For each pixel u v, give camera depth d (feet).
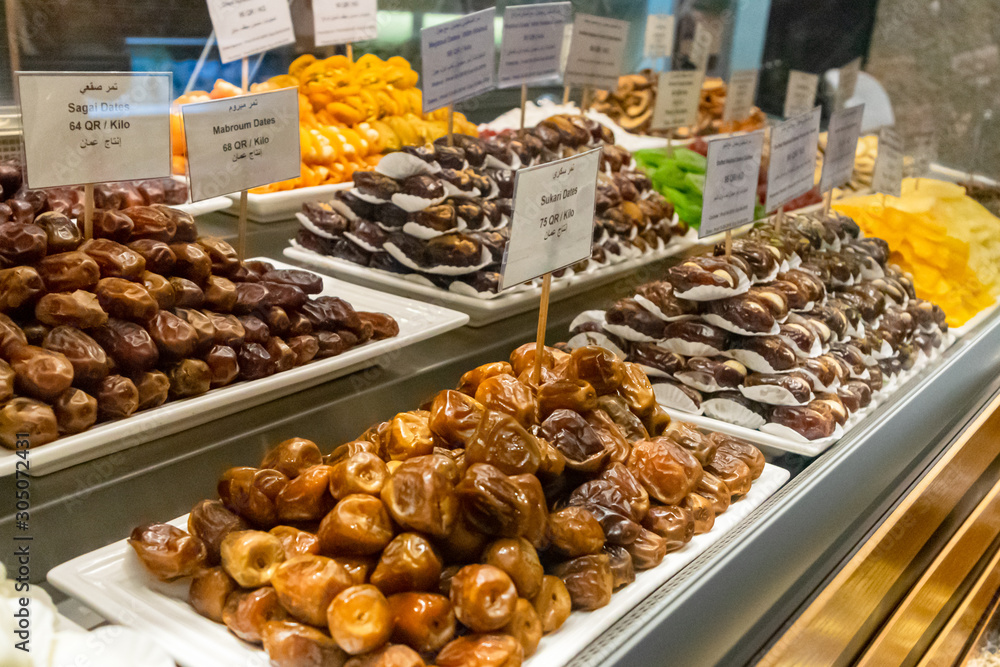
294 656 2.57
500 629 2.70
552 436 3.35
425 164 5.63
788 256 5.58
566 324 5.50
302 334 4.24
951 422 6.10
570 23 7.64
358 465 2.94
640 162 8.05
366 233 5.57
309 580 2.61
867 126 7.70
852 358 5.17
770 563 3.80
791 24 8.18
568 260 3.64
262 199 6.21
